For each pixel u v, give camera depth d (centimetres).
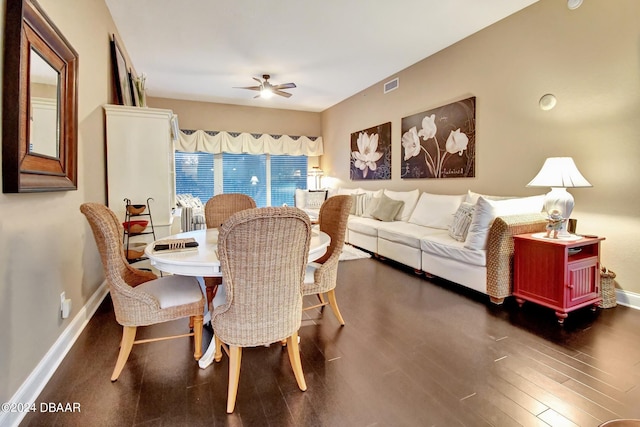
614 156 276
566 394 165
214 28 373
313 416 151
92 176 287
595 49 284
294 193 774
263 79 551
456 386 172
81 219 252
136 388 171
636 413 151
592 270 261
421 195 466
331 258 239
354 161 661
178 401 161
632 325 241
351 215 577
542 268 260
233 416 151
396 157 539
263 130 753
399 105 524
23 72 151
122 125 333
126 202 338
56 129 196
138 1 320
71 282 227
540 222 299
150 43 411
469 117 403
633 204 267
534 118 334
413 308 279
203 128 702
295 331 168
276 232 147
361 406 157
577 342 217
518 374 182
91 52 282
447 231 389
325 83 580
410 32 387
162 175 347
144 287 195
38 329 174
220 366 192
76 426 145
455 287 334
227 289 150
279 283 156
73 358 200
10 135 144
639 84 259
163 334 232
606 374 181
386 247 429
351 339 224
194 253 189
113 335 230
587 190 295
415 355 203
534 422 146
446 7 333
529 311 271
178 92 629
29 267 166
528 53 336
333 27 372
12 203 151
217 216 307
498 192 374
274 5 326
